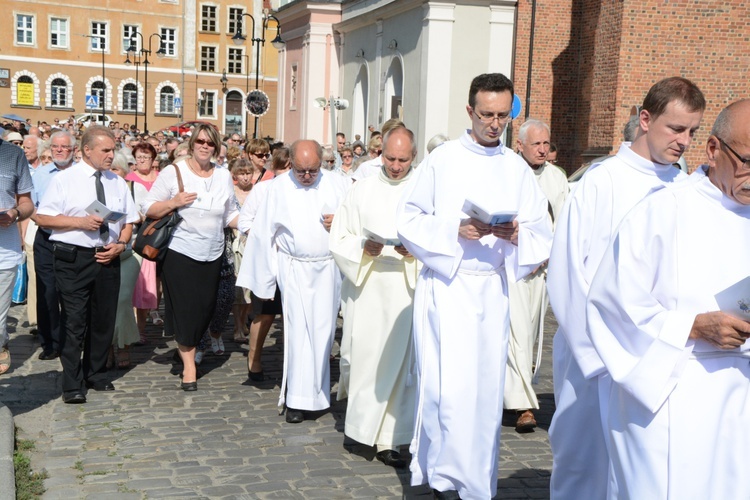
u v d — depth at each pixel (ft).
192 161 24.61
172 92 214.28
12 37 201.77
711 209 10.58
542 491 17.38
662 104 12.44
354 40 101.40
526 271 15.88
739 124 10.16
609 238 13.30
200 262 24.16
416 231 15.78
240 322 31.17
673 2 62.34
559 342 14.28
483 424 15.88
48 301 26.73
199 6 213.25
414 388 18.86
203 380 25.71
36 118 205.05
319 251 21.88
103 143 22.79
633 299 10.51
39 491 16.55
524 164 16.53
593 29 73.92
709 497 10.31
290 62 120.57
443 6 75.87
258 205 24.49
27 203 20.15
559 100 77.05
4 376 25.32
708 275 10.51
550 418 22.41
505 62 77.30
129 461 18.47
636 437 10.65
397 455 18.69
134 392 24.09
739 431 10.45
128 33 209.77
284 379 22.00
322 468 18.39
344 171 45.83
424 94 77.41
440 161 16.17
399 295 18.93
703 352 10.48
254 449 19.53
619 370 10.62
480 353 15.83
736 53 62.59
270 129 221.05
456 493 15.76
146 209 24.25
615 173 13.48
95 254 22.58
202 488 17.02
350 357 20.10
